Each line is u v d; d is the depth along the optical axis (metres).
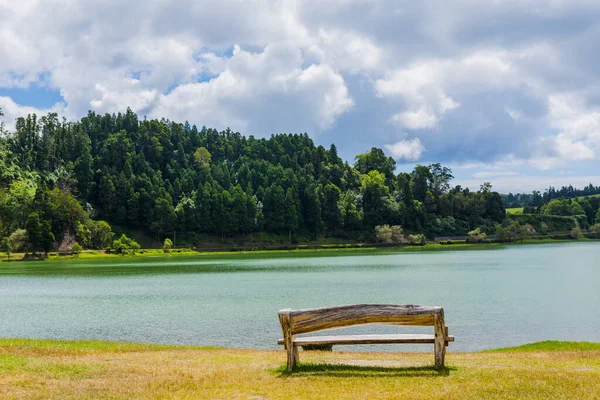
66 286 70.56
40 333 34.94
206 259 152.62
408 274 83.06
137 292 61.28
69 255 164.38
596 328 34.72
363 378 12.59
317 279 76.06
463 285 64.12
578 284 64.50
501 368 14.10
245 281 74.25
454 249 198.25
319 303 48.56
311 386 11.93
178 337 32.91
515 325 35.69
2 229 172.00
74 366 15.27
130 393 11.75
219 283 71.81
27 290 65.44
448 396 10.77
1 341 25.81
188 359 18.03
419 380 12.27
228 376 13.51
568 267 95.62
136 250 183.12
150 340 32.12
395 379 12.43
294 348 14.25
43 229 160.88
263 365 15.48
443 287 61.88
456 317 39.00
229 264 123.31
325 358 17.14
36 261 147.75
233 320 39.22
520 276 77.00
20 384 12.70
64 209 186.25
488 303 46.91
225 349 24.34
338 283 69.00
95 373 14.18
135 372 14.36
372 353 20.98
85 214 190.88
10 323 39.25
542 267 96.19
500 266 100.19
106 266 119.62
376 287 62.84
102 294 59.47
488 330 33.91
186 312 43.69
